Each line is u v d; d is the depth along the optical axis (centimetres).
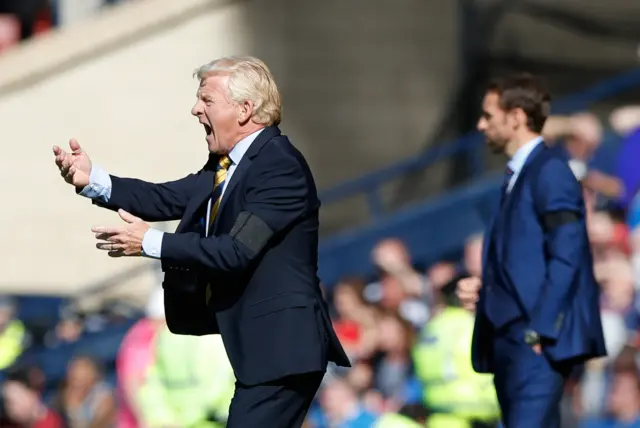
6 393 3966
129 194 1977
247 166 1900
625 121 4519
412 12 5353
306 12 5253
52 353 4372
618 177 4297
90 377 3897
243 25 5184
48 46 5069
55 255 5031
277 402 1900
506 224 2256
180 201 1991
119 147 5097
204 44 5166
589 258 2247
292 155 1900
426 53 5366
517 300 2228
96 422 3856
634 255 3856
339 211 5203
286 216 1878
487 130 2317
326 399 3400
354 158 5288
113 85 5106
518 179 2267
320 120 5266
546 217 2214
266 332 1886
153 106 5125
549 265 2205
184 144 5125
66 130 5069
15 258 5016
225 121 1909
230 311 1908
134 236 1841
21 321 4591
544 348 2220
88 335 4441
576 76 5447
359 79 5309
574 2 5444
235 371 1900
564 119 5006
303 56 5247
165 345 3266
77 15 5675
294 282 1900
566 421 3291
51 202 5041
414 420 3353
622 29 5478
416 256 4684
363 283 4050
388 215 5053
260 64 1933
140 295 4994
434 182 5278
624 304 3628
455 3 5388
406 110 5341
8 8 5709
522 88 2277
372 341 3822
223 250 1839
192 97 5141
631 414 3416
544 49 5416
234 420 1898
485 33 5372
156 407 3262
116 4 5662
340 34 5291
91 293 4769
